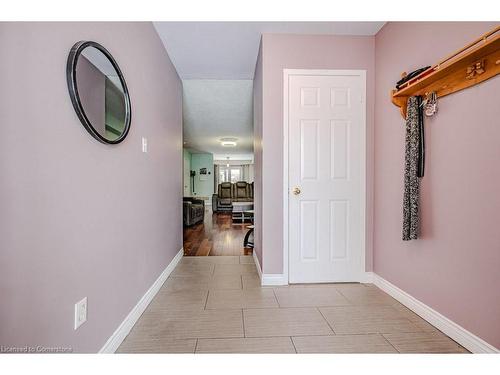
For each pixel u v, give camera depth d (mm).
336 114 2588
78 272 1220
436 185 1770
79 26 1238
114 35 1594
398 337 1688
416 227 1861
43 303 1012
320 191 2602
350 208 2621
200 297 2305
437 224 1766
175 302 2205
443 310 1729
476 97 1479
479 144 1464
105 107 1430
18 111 900
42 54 1002
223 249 4086
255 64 3168
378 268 2531
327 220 2613
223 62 3102
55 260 1070
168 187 2865
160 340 1668
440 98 1727
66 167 1135
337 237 2619
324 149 2594
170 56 2936
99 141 1392
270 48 2533
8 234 871
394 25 2256
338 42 2570
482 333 1462
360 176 2609
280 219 2588
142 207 2041
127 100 1685
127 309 1751
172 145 3084
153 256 2307
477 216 1479
